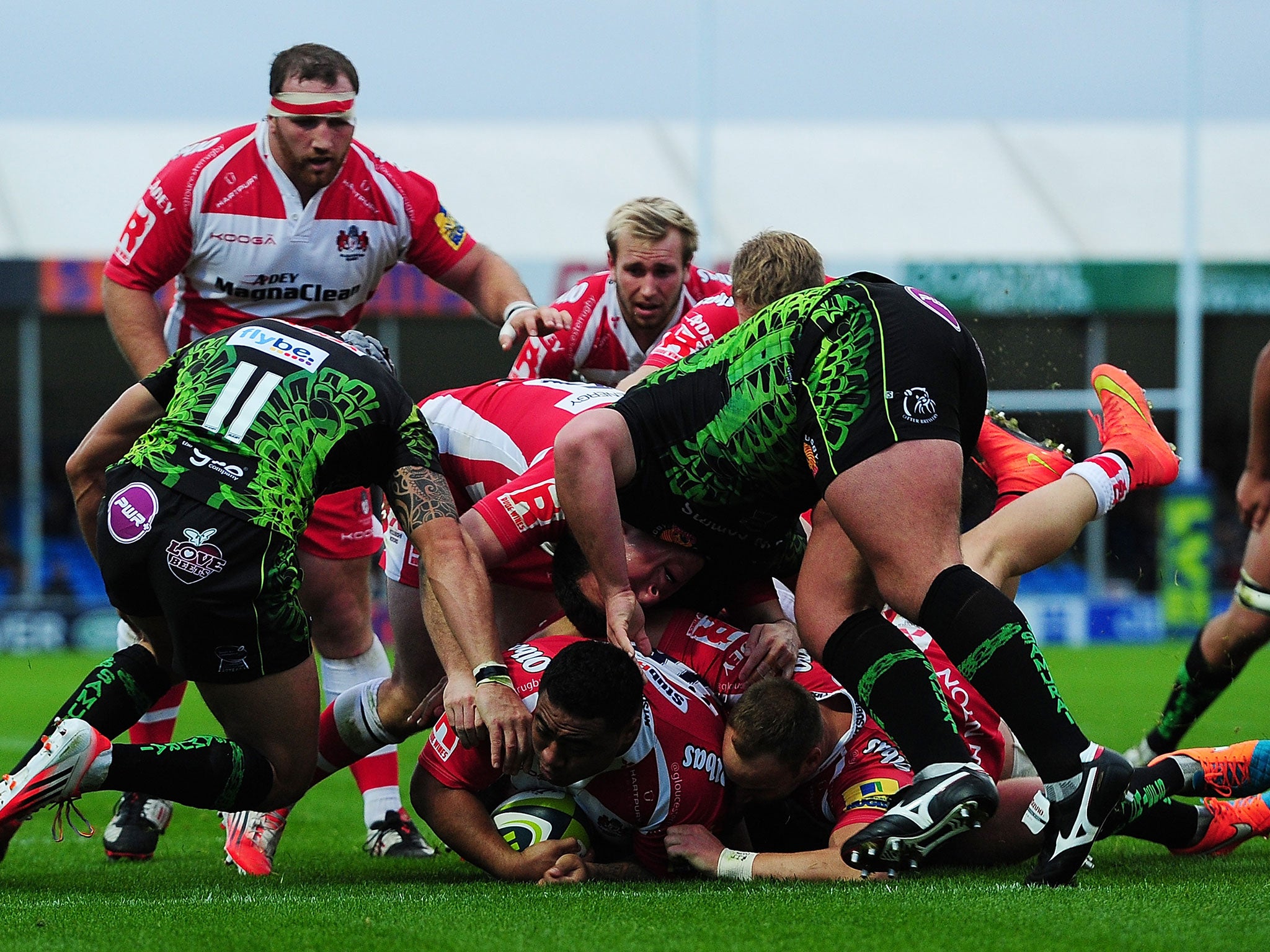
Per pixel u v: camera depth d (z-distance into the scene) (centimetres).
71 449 8525
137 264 1727
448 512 1267
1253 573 1861
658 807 1273
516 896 1159
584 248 6656
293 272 1769
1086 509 1425
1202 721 3184
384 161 1817
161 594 1224
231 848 1480
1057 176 7394
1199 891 1130
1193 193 6506
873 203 7131
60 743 1205
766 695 1230
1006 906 1059
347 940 995
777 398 1195
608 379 2005
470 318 8206
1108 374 1570
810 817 1372
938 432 1159
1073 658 5109
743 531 1269
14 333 8419
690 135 7575
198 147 1730
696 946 949
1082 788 1102
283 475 1249
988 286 6444
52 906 1170
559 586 1320
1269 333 8712
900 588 1149
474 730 1216
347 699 1495
